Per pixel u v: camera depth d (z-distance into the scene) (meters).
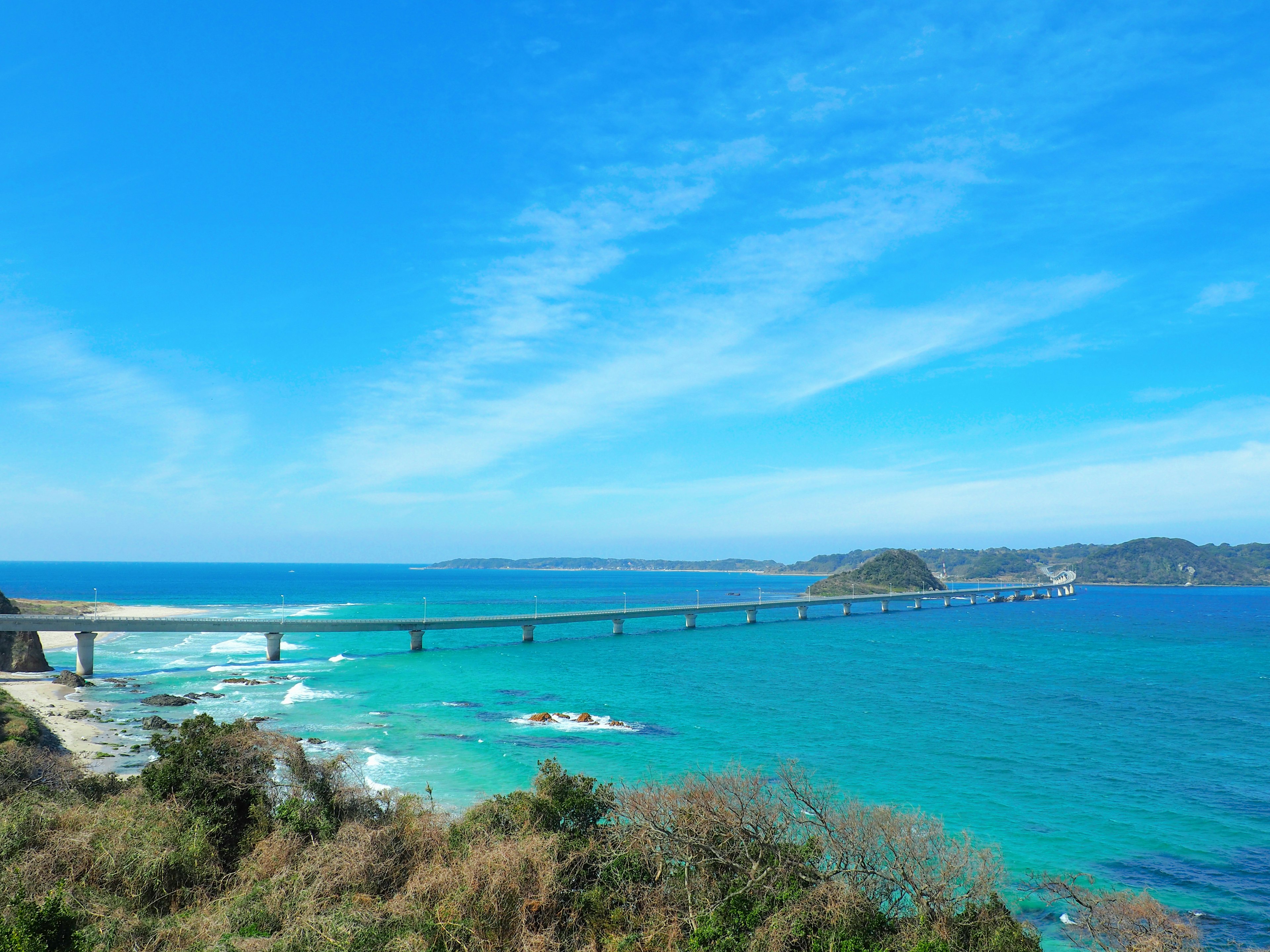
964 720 66.62
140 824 22.66
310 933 17.22
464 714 67.94
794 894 18.98
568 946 18.69
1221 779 48.25
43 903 17.72
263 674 93.81
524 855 20.36
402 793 40.12
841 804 26.25
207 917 18.44
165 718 64.94
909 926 18.84
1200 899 31.28
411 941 17.00
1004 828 38.97
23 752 33.09
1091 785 46.66
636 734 59.69
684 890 20.19
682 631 164.50
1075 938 24.16
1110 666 106.31
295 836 23.05
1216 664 108.19
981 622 196.50
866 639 149.12
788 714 68.69
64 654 112.06
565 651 123.38
